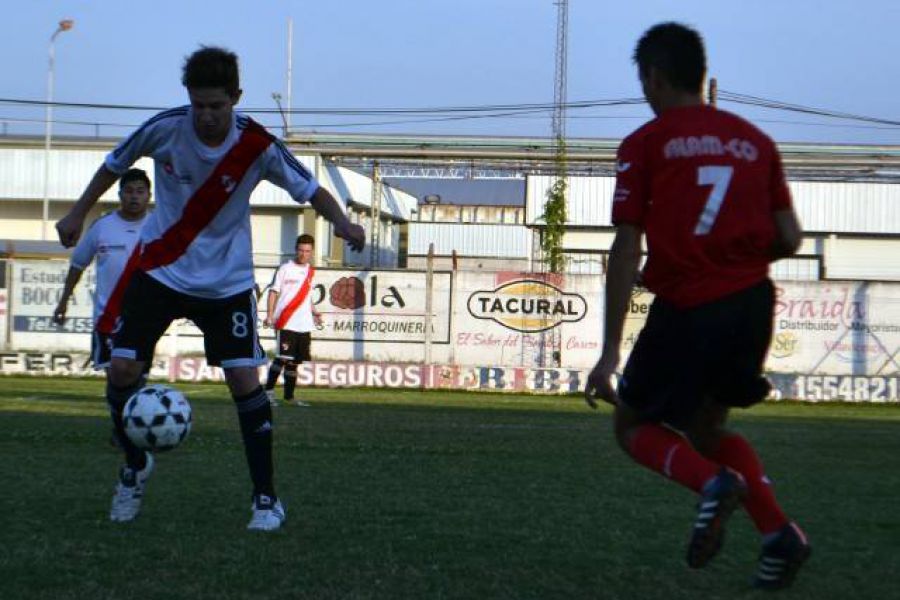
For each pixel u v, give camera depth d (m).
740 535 8.17
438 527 8.20
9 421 16.66
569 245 61.31
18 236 67.50
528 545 7.59
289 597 6.00
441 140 59.56
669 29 5.64
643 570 6.90
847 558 7.49
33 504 8.83
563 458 13.21
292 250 63.47
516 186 124.00
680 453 5.38
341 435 15.71
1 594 5.95
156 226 7.96
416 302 32.38
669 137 5.45
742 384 5.52
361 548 7.35
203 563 6.77
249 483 10.14
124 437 8.12
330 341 32.44
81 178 65.56
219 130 7.58
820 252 61.72
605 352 5.37
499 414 22.12
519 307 32.22
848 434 19.02
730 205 5.37
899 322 31.39
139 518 8.27
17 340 32.62
